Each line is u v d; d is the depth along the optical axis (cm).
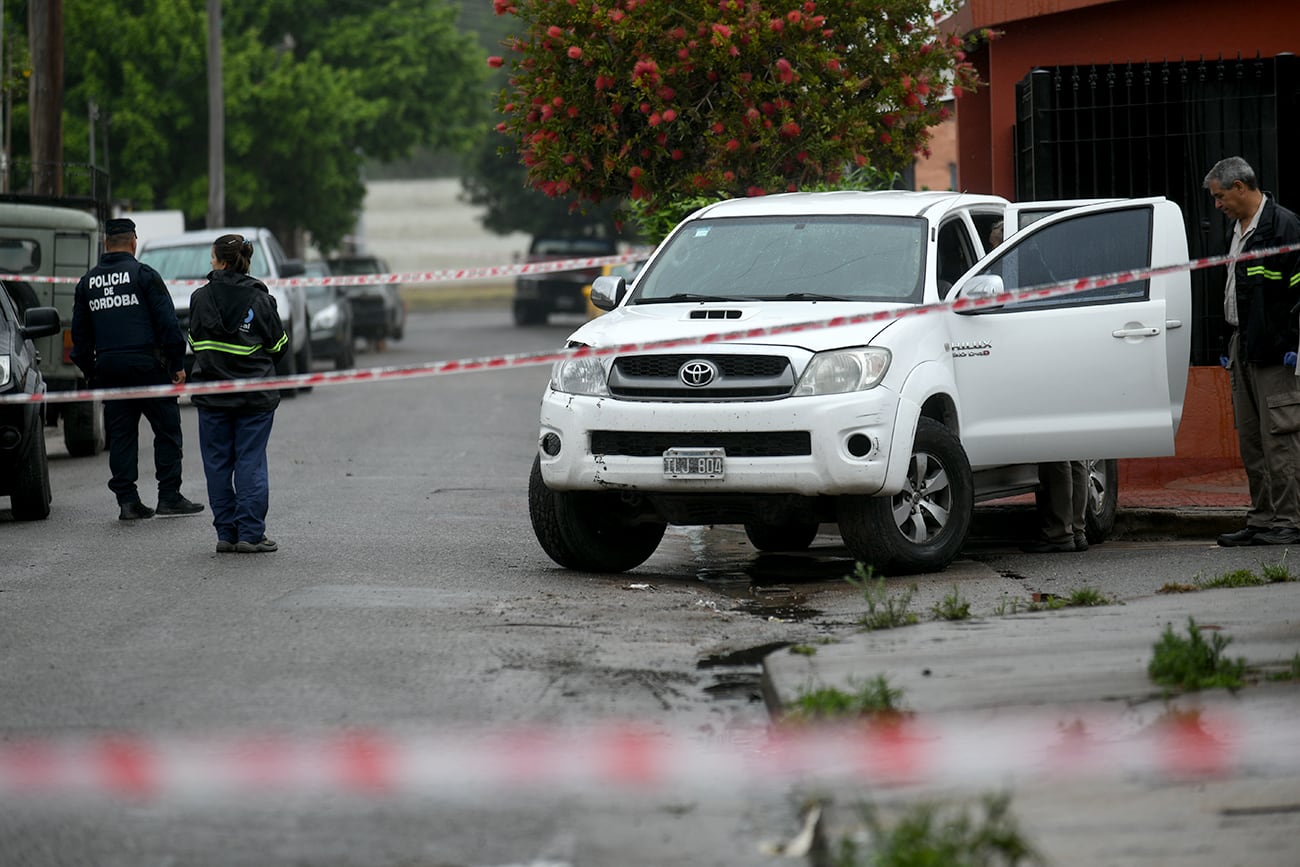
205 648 2419
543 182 4731
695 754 1877
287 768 1830
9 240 5659
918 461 3009
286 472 4875
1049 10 4775
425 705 2091
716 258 3269
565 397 3009
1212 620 2397
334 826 1639
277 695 2141
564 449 2981
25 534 3659
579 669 2289
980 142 5662
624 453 2956
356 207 15762
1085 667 2119
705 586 3034
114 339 3891
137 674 2261
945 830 1457
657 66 4462
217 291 3344
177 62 14225
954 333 3095
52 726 2005
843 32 4612
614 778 1786
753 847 1577
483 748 1903
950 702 1970
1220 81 4356
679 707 2089
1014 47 4897
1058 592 2823
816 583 3062
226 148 14425
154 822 1653
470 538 3556
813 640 2355
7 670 2292
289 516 3888
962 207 3359
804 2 4475
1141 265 3231
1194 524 3619
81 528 3756
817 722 1888
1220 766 1714
